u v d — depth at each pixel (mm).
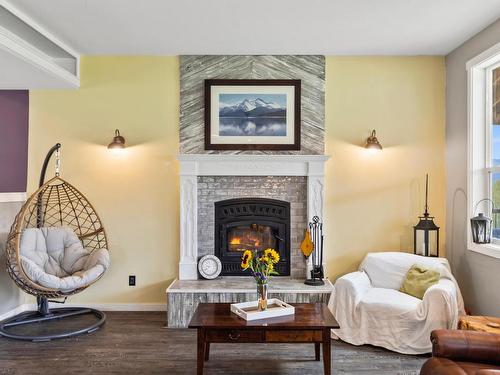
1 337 3768
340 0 3270
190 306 4051
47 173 4621
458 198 4273
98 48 4383
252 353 3438
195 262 4492
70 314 4316
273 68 4602
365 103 4602
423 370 2336
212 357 3352
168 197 4602
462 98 4199
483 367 2219
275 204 4621
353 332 3635
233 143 4586
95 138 4605
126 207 4605
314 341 2828
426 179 4570
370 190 4594
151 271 4602
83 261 4254
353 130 4602
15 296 4426
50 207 4570
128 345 3592
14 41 3373
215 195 4625
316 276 4328
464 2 3293
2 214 4223
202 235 4617
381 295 3717
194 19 3631
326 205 4594
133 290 4598
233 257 4594
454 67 4379
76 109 4602
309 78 4598
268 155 4477
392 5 3355
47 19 3629
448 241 4500
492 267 3658
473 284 3977
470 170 3992
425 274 3783
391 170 4586
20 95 4539
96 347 3543
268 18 3613
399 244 4582
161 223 4602
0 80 4184
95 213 4383
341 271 4594
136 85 4605
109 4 3336
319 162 4496
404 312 3398
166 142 4605
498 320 2957
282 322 2863
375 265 4129
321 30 3883
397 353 3410
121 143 4461
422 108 4586
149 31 3910
